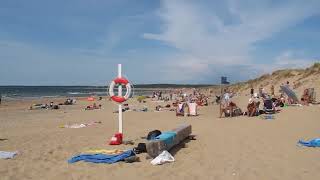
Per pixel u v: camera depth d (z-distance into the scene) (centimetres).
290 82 4634
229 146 1140
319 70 4306
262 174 798
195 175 799
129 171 840
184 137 1245
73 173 831
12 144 1251
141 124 1925
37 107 3716
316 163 888
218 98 3825
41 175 818
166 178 779
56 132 1612
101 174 820
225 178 772
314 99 2753
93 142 1277
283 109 2272
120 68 1283
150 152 957
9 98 6272
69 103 4438
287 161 916
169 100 4928
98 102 4862
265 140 1235
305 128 1512
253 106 2109
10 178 793
